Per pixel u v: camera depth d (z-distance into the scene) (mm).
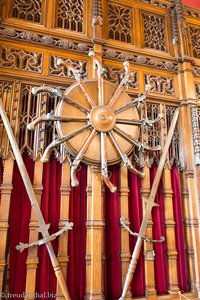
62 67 2338
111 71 2488
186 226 2330
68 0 2627
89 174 2131
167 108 2611
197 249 2234
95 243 1959
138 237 2070
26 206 1947
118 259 2059
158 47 2820
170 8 2984
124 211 2145
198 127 2502
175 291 2113
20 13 2404
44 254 1897
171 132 2451
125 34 2709
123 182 2209
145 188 2264
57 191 2064
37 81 2230
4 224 1846
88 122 2117
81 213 2078
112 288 1990
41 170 2023
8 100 2115
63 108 2053
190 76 2703
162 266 2170
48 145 2100
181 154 2492
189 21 3047
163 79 2676
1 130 2025
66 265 1894
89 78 2385
